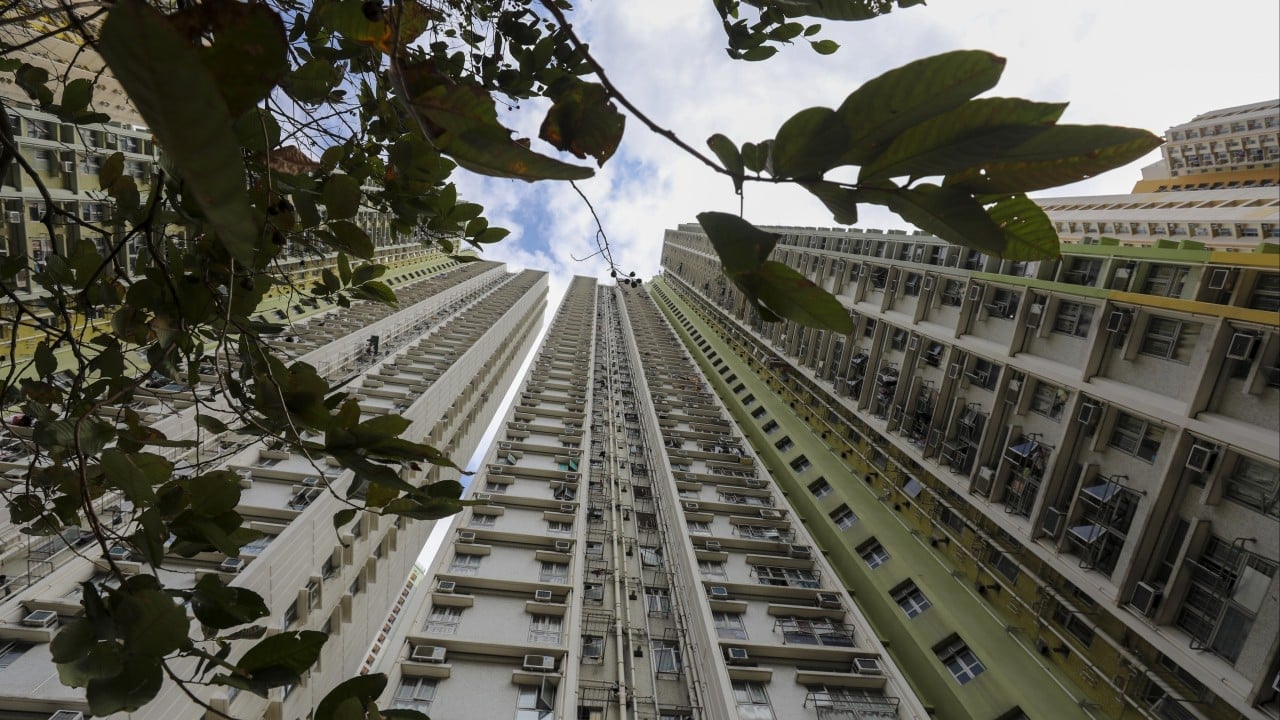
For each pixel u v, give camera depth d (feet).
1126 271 56.54
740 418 156.66
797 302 4.20
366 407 101.30
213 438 75.36
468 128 4.07
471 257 14.49
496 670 65.36
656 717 66.28
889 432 90.63
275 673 6.18
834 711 63.16
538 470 113.50
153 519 6.41
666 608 86.28
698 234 262.47
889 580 80.02
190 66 1.86
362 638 80.07
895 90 3.50
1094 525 55.06
